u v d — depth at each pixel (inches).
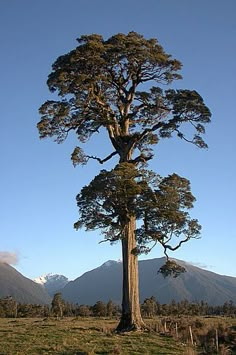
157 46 1381.6
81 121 1428.4
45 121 1393.9
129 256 1306.6
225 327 1203.9
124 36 1317.7
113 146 1466.5
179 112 1376.7
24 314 3614.7
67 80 1348.4
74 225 1240.2
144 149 1457.9
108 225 1233.4
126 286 1294.3
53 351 890.7
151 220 1225.4
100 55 1323.8
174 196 1220.5
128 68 1395.2
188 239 1258.0
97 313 3476.9
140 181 1230.9
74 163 1438.2
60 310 3592.5
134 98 1462.8
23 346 954.1
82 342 1010.1
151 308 3275.1
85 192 1213.7
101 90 1414.9
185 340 1087.6
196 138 1414.9
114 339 1067.3
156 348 959.6
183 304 4030.5
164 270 1266.0
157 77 1439.5
